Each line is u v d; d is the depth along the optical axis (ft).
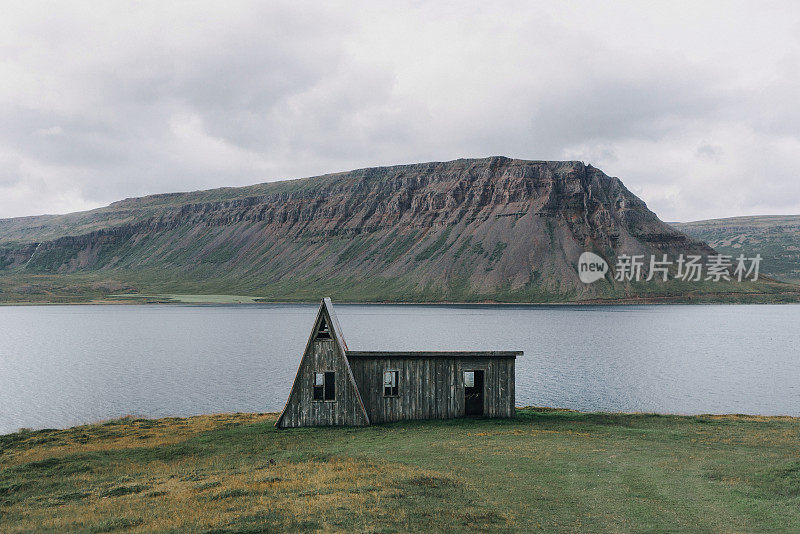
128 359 395.75
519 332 594.65
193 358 400.26
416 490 71.31
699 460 91.04
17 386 286.25
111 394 263.08
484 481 77.92
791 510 62.64
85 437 138.00
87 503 73.82
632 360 372.99
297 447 110.83
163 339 544.62
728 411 220.23
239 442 119.24
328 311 135.64
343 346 140.56
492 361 136.67
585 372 317.83
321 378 178.91
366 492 69.82
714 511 64.34
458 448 101.81
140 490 79.92
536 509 65.41
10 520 66.59
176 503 69.41
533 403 231.91
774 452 98.27
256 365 363.35
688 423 133.69
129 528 59.31
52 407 236.43
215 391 269.44
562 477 80.59
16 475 94.32
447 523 58.34
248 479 80.69
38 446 128.16
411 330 620.49
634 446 103.55
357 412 131.85
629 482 77.51
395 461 92.48
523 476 81.05
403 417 135.13
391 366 136.15
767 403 235.81
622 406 227.20
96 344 501.15
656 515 63.36
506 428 123.34
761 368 339.16
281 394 261.65
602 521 61.31
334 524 56.90
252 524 57.31
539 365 346.74
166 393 264.72
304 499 67.10
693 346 463.83
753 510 63.62
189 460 104.78
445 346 450.71
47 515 68.13
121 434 141.18
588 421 133.80
